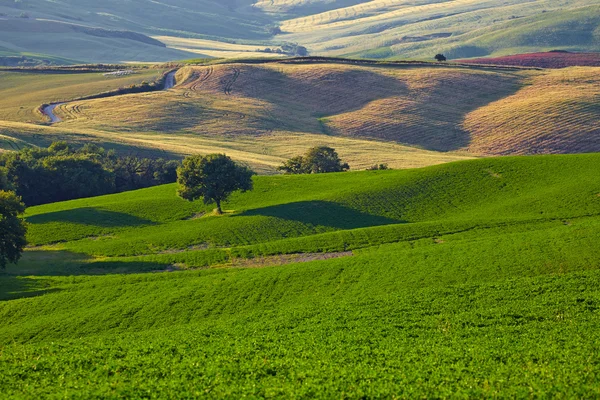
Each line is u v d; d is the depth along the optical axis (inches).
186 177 5713.6
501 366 2129.7
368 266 3604.8
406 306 2886.3
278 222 5315.0
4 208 4301.2
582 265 3297.2
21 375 2249.0
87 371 2263.8
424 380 2023.9
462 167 6245.1
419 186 5979.3
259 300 3267.7
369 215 5477.4
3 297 3631.9
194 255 4515.3
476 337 2463.1
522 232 4126.5
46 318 3230.8
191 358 2329.0
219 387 2018.9
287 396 1927.9
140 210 5959.6
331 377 2053.4
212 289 3427.7
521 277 3184.1
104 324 3093.0
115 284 3742.6
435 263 3533.5
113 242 5039.4
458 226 4744.1
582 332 2454.5
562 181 5605.3
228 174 5664.4
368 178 6520.7
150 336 2743.6
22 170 7190.0
